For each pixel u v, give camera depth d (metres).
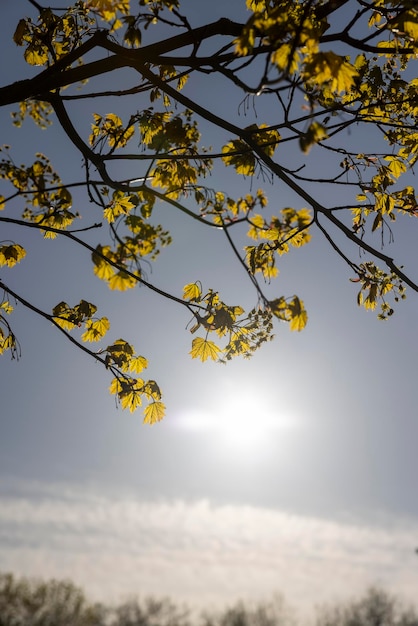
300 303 4.26
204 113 5.04
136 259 4.78
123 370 6.30
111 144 5.94
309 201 4.93
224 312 5.51
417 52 4.70
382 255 4.78
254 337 5.56
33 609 37.09
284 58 3.68
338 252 5.66
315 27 4.89
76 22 6.12
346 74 3.71
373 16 5.46
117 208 5.20
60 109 5.28
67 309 6.27
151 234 4.82
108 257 4.79
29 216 5.50
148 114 5.83
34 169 4.95
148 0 4.93
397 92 5.91
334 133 5.20
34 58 6.19
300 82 3.72
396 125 5.59
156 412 6.30
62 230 4.94
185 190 5.48
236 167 5.50
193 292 5.63
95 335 6.29
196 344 5.70
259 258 5.26
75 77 5.06
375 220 5.85
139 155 5.15
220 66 4.87
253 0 5.31
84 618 38.25
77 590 38.22
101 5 4.74
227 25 4.83
